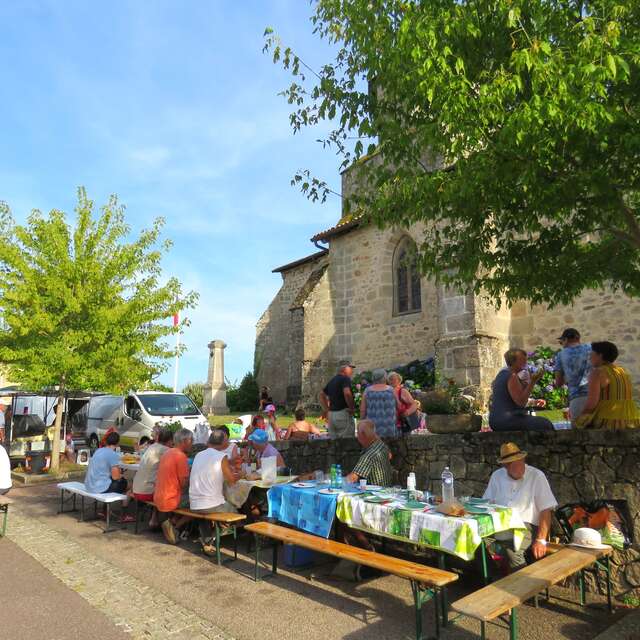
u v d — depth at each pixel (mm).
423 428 9203
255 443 7484
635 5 4344
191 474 6129
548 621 4027
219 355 23234
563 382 6391
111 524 7586
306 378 17719
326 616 4219
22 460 13148
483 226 6219
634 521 4438
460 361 12883
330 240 18625
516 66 4438
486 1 4871
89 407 16391
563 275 5953
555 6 4801
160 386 12945
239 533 6809
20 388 12195
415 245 6902
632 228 5094
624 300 11453
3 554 6070
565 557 3984
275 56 6203
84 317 11859
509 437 5398
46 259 11711
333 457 7410
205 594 4734
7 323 11258
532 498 4402
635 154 4539
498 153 4770
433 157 6289
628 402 4875
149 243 12562
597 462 4719
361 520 4703
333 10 6008
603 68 3836
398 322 16047
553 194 4812
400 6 5414
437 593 3865
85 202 12109
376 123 6215
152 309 12555
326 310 18250
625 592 4379
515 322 13445
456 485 5832
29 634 3947
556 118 4137
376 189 6688
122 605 4496
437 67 4852
